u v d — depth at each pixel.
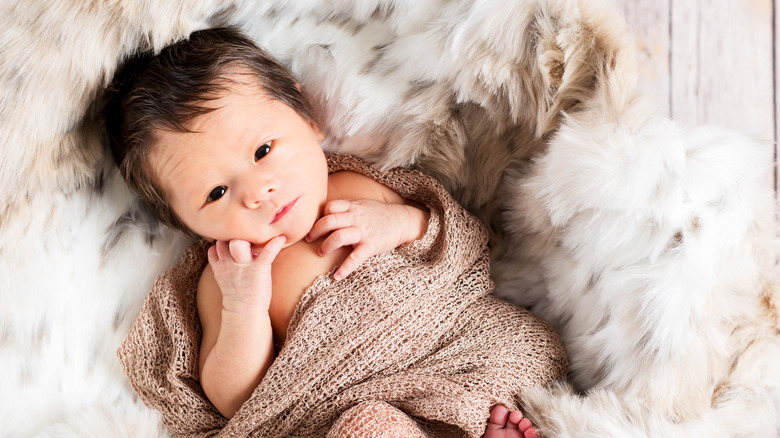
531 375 1.12
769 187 1.13
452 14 1.09
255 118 1.08
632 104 1.05
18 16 0.98
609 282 1.08
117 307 1.21
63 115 1.06
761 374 1.06
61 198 1.12
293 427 1.12
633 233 1.05
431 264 1.21
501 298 1.30
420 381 1.09
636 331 1.06
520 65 1.09
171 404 1.16
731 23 1.50
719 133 1.05
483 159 1.25
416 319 1.17
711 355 1.05
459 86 1.13
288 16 1.17
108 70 1.07
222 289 1.12
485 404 1.07
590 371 1.14
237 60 1.10
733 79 1.50
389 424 1.00
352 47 1.17
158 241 1.24
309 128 1.16
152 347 1.17
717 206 1.02
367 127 1.21
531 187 1.15
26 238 1.09
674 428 1.02
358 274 1.18
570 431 1.02
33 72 1.00
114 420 1.12
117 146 1.14
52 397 1.16
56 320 1.15
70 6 0.99
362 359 1.13
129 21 1.03
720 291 1.04
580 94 1.09
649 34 1.50
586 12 1.06
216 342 1.15
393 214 1.21
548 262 1.20
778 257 1.09
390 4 1.12
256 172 1.07
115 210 1.19
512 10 1.05
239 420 1.09
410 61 1.14
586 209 1.08
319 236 1.18
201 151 1.06
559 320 1.21
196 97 1.06
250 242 1.12
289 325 1.17
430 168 1.27
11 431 1.13
